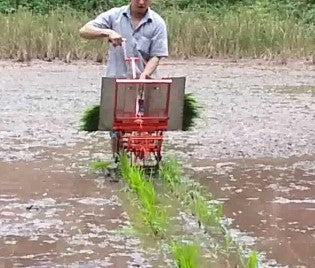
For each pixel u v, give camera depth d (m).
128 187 6.80
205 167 7.76
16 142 8.88
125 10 7.43
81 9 25.05
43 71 16.73
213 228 5.72
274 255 5.17
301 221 5.96
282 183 7.16
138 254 5.14
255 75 16.73
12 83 14.55
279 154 8.48
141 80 7.09
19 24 19.61
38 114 10.92
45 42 18.67
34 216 5.98
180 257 4.76
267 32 20.05
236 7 25.06
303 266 4.96
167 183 6.96
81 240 5.42
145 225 5.77
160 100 7.18
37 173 7.37
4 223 5.78
